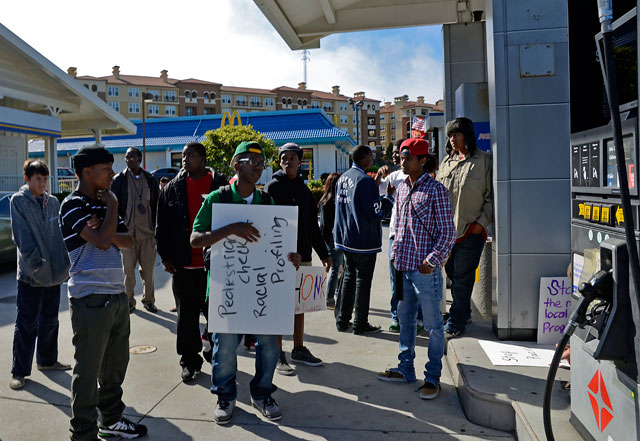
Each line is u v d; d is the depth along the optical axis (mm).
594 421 2453
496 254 4262
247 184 3383
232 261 3242
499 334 4270
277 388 3826
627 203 1931
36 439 3121
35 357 4598
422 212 3555
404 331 3867
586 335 2514
